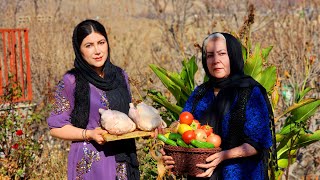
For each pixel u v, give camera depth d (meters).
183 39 11.09
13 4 17.73
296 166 7.86
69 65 13.41
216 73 4.45
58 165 8.47
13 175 7.96
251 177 4.31
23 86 9.86
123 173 4.57
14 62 9.79
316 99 5.66
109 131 4.31
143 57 13.22
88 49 4.46
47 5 17.73
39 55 13.10
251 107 4.30
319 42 8.98
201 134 4.27
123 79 4.71
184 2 12.46
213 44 4.44
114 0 21.22
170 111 6.19
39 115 8.99
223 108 4.38
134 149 4.69
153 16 16.75
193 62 6.25
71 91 4.52
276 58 8.65
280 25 9.41
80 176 4.51
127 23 19.62
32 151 8.33
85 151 4.50
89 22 4.50
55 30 15.04
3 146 8.24
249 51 6.11
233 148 4.27
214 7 11.34
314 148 7.88
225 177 4.31
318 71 8.16
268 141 4.28
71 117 4.52
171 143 4.30
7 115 8.51
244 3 11.19
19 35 9.98
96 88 4.53
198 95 4.64
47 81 12.05
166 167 4.36
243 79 4.42
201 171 4.21
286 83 8.10
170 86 6.16
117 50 14.80
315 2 9.69
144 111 4.42
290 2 10.17
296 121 5.91
